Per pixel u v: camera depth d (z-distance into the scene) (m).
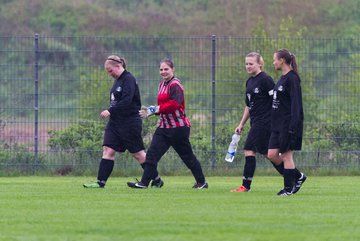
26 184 51.28
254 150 44.12
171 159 62.47
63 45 78.69
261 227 29.73
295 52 65.94
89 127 62.75
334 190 46.16
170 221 31.20
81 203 37.47
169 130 45.22
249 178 44.28
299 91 40.31
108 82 63.25
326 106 63.94
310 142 63.50
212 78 63.72
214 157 62.56
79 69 65.25
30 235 28.03
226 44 67.56
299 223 30.81
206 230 29.00
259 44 65.88
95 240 26.98
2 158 62.34
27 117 62.88
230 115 63.19
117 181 55.75
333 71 64.88
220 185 51.06
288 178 41.44
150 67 67.00
